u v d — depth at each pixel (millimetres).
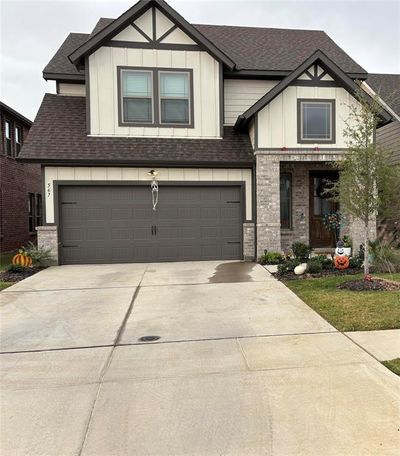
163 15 11242
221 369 3920
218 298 6809
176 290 7508
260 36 14672
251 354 4285
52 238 10570
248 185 11289
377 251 9133
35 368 4055
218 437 2803
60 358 4312
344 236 11445
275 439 2764
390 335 4707
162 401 3312
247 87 12289
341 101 10945
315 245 12578
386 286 6973
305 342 4582
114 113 11133
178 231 11219
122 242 11023
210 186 11227
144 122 11281
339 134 10945
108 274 9273
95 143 10828
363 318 5305
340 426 2895
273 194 10867
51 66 12039
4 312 6180
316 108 10930
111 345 4688
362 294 6516
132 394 3445
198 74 11422
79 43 13656
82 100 12102
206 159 10852
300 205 12438
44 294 7328
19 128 16094
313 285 7375
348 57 13539
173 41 11305
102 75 11055
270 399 3303
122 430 2910
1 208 13977
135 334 5062
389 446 2658
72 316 5926
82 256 10875
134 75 11188
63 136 10844
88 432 2893
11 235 14945
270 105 10789
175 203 11180
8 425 2998
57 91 12227
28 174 16953
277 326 5207
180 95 11398
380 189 7152
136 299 6875
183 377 3756
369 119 7145
